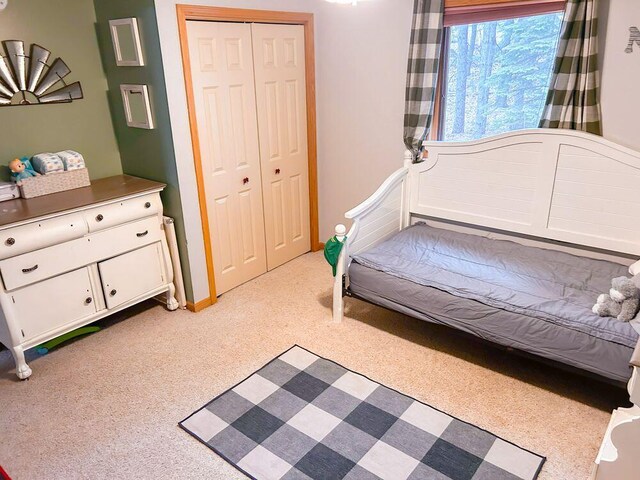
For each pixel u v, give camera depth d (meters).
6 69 2.73
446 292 2.53
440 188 3.33
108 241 2.82
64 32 2.91
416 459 2.03
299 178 3.94
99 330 3.06
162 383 2.55
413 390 2.44
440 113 3.35
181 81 2.85
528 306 2.31
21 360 2.57
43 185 2.79
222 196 3.32
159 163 3.04
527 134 2.87
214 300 3.37
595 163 2.71
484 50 3.05
